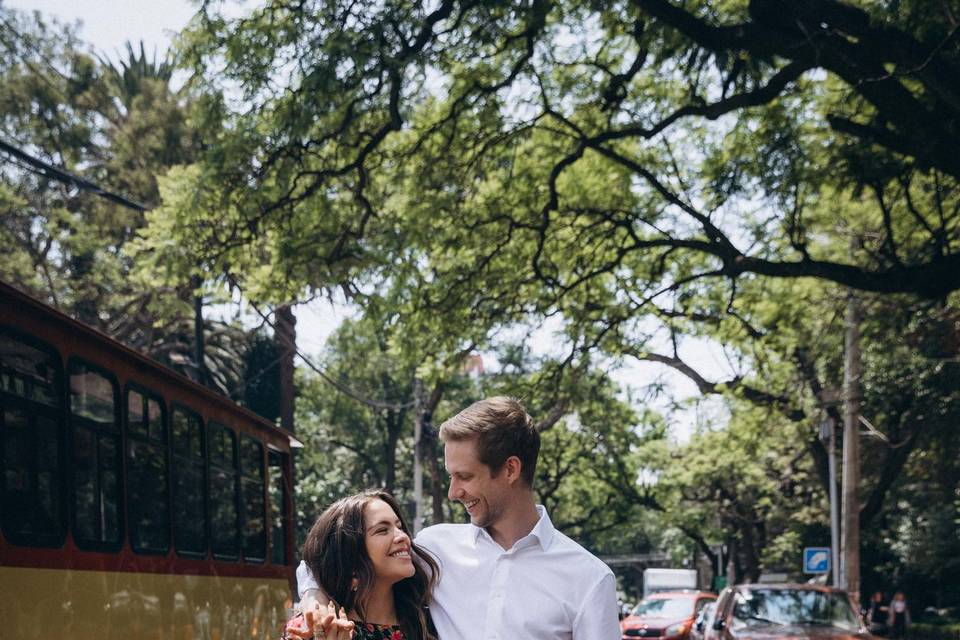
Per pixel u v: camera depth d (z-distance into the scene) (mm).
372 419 52094
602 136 17344
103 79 31922
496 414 4039
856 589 25266
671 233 20078
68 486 7473
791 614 14578
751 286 21969
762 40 14125
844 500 25344
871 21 12078
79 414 7785
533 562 4035
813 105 18688
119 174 32000
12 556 6578
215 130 17156
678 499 50312
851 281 16250
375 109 16312
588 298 19453
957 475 38688
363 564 3900
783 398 25859
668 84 19156
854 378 24484
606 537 64062
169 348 31453
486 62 17797
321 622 3633
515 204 19219
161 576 9086
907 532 41062
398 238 17812
